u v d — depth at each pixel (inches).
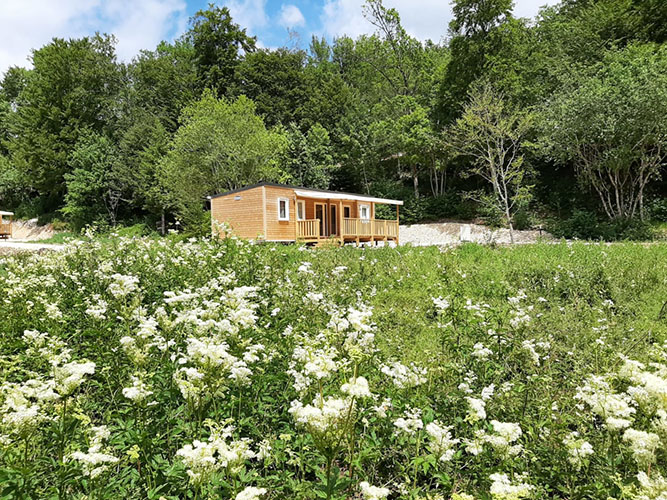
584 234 955.3
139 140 1617.9
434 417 113.4
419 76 1667.1
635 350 187.2
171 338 144.5
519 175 1063.0
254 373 124.7
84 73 1838.1
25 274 270.5
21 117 1859.0
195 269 266.2
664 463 90.6
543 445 108.4
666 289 301.1
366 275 381.4
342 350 111.5
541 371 158.9
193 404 95.1
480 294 313.9
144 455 93.4
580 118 893.2
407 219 1414.9
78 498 80.0
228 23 1744.6
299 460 97.6
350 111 1648.6
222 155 1240.8
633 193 962.7
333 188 1713.8
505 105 1160.8
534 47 1326.3
